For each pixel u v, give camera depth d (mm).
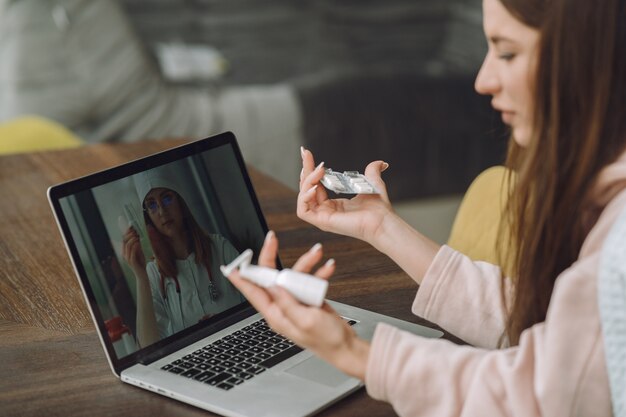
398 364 933
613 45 899
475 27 5078
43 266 1560
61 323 1334
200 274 1239
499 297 1173
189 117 4199
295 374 1116
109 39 4121
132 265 1174
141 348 1161
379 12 5223
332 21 5199
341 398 1075
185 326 1208
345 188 1197
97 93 4090
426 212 4352
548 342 871
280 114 4250
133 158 2162
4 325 1333
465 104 4418
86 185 1151
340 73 4566
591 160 927
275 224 1704
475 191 1767
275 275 961
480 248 1720
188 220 1244
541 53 911
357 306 1346
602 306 857
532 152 956
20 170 2094
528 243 1001
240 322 1255
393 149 4336
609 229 897
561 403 862
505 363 903
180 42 5039
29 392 1131
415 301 1206
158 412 1068
